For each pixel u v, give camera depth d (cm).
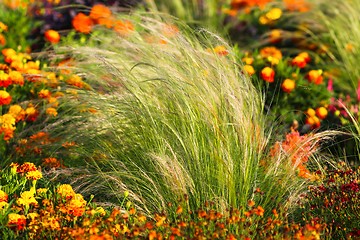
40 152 684
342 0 1035
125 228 512
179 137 600
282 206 596
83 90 713
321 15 1020
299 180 643
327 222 593
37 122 740
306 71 938
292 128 728
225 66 677
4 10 981
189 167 599
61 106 736
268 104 818
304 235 508
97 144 657
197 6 1095
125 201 609
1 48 859
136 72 700
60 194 564
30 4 974
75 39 940
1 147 694
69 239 510
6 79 721
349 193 600
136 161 629
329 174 652
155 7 1003
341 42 980
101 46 796
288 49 986
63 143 674
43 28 941
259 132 645
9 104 757
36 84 772
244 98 653
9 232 531
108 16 884
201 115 620
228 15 1062
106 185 631
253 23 1055
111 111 661
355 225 580
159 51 706
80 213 534
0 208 532
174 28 780
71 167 661
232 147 613
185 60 675
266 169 626
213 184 595
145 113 636
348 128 777
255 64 856
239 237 523
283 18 1048
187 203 571
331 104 817
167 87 637
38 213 554
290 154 645
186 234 513
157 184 605
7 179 595
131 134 639
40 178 612
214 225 526
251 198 593
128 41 769
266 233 533
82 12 968
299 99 820
